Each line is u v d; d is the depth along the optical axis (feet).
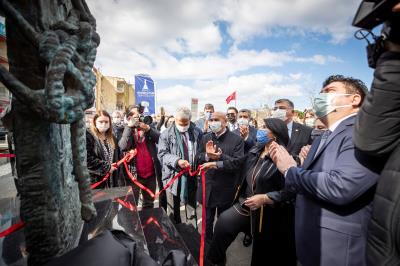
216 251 8.02
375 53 3.23
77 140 3.76
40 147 3.58
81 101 3.26
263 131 7.51
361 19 2.98
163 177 11.71
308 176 4.65
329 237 4.37
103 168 9.76
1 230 4.33
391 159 3.12
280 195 6.70
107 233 3.38
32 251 3.71
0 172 13.28
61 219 4.09
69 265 2.68
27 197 3.63
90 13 4.12
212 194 10.28
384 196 3.07
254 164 8.03
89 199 3.93
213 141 10.79
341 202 4.09
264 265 7.32
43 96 2.90
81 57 3.47
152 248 6.19
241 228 7.95
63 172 4.32
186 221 12.20
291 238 7.11
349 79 4.91
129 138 12.28
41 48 2.96
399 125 3.09
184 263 3.26
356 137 3.55
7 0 3.19
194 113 34.27
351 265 4.14
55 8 3.84
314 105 5.27
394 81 2.94
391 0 2.50
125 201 7.31
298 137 12.02
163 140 11.90
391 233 2.94
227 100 35.78
